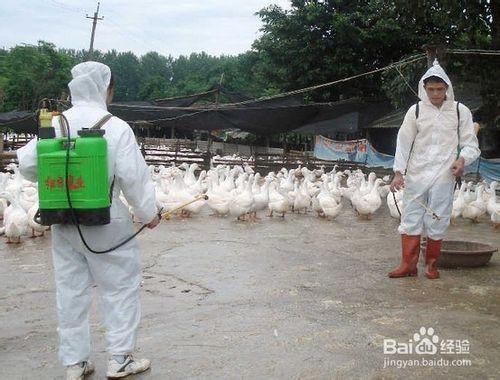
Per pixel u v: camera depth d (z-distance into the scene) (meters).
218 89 21.98
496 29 16.70
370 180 13.07
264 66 27.95
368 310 4.95
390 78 19.91
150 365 3.71
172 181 13.37
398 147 6.19
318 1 26.58
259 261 7.04
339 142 25.77
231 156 29.23
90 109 3.45
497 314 4.85
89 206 3.17
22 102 51.75
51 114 3.40
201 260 7.07
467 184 13.13
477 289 5.68
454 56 17.25
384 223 10.80
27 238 8.54
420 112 6.02
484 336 4.29
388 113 22.81
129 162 3.35
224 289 5.68
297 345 4.08
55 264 3.46
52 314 4.86
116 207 3.42
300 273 6.39
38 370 3.67
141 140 29.45
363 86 25.84
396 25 23.58
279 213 11.69
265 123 20.06
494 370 3.67
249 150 36.22
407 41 24.66
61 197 3.18
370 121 23.00
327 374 3.58
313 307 5.04
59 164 3.17
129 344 3.51
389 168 22.20
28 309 5.00
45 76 53.56
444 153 6.00
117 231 3.42
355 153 24.59
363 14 24.89
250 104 20.53
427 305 5.11
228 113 19.22
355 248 8.02
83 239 3.25
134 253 3.53
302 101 23.20
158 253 7.49
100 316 4.79
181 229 9.54
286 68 26.67
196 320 4.66
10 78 53.84
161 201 10.91
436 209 6.06
